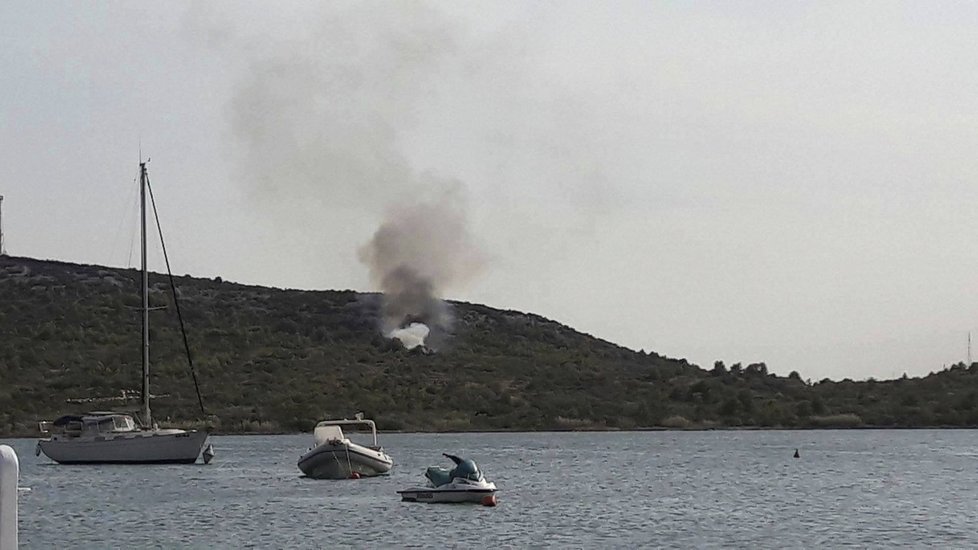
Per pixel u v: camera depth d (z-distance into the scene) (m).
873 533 197.50
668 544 180.25
